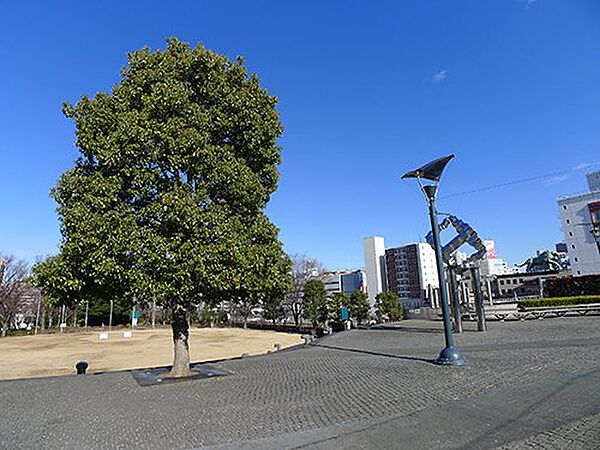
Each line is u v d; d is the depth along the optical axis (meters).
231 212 10.32
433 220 10.38
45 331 52.22
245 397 7.63
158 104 9.69
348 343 16.70
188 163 9.55
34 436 5.88
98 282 8.95
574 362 8.55
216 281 8.90
